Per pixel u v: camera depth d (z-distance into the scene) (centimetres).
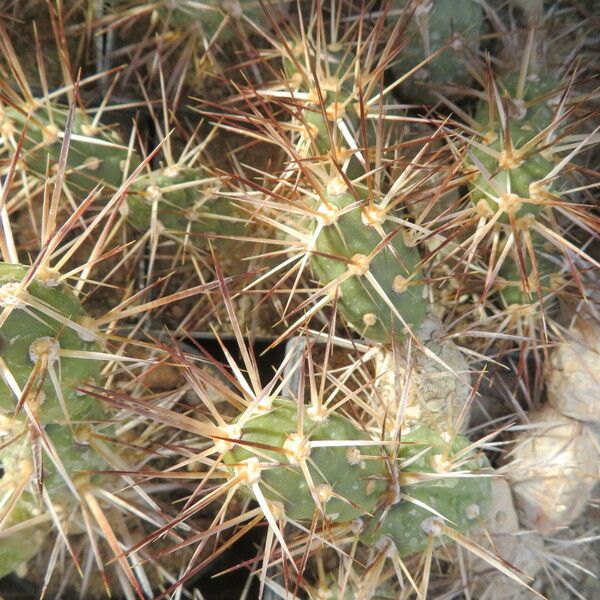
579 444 20
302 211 15
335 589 19
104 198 21
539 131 18
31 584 21
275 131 17
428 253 18
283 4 20
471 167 17
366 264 15
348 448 15
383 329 17
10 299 12
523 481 20
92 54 24
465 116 20
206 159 24
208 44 21
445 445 17
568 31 22
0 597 21
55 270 13
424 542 17
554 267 20
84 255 23
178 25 20
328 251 15
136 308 14
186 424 14
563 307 21
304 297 22
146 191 19
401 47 18
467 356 21
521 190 16
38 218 24
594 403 20
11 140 18
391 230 16
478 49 21
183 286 23
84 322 14
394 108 20
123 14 22
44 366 13
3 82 18
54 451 14
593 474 20
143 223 20
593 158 22
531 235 18
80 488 16
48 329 13
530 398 21
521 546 20
